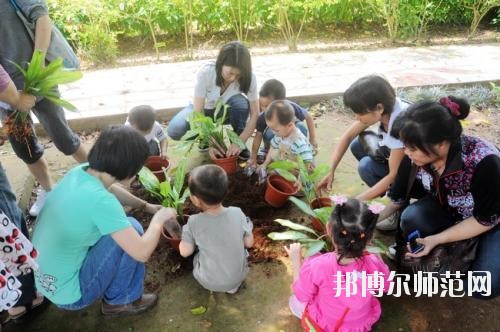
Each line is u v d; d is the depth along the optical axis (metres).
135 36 6.39
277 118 2.74
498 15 6.28
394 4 5.86
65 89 4.65
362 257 1.86
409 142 1.85
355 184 3.24
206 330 2.21
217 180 2.10
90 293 2.08
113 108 4.18
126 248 1.91
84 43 5.59
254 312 2.30
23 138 2.61
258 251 2.67
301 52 5.79
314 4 5.75
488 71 4.91
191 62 5.46
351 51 5.74
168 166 3.16
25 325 2.27
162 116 4.16
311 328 1.98
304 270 1.94
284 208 3.01
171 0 5.74
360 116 2.33
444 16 6.44
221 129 3.19
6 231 1.71
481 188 1.91
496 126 3.95
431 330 2.19
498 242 2.03
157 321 2.26
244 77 3.08
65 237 1.88
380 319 2.25
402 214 2.38
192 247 2.29
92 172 1.90
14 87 2.07
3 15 2.38
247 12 5.98
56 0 5.37
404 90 4.48
